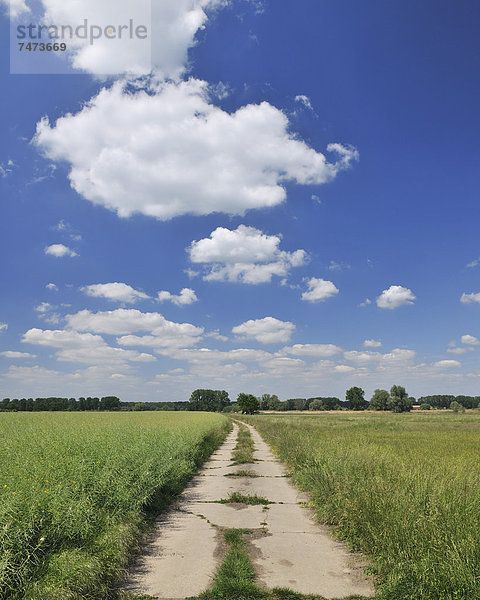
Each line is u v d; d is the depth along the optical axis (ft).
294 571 19.20
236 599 16.22
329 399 578.25
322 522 27.48
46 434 39.42
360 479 27.17
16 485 18.44
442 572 15.49
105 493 23.99
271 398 584.81
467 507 19.48
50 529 17.11
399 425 147.64
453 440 78.54
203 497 35.91
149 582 17.83
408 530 18.76
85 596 15.34
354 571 19.30
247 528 26.40
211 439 83.46
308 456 43.24
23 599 13.67
